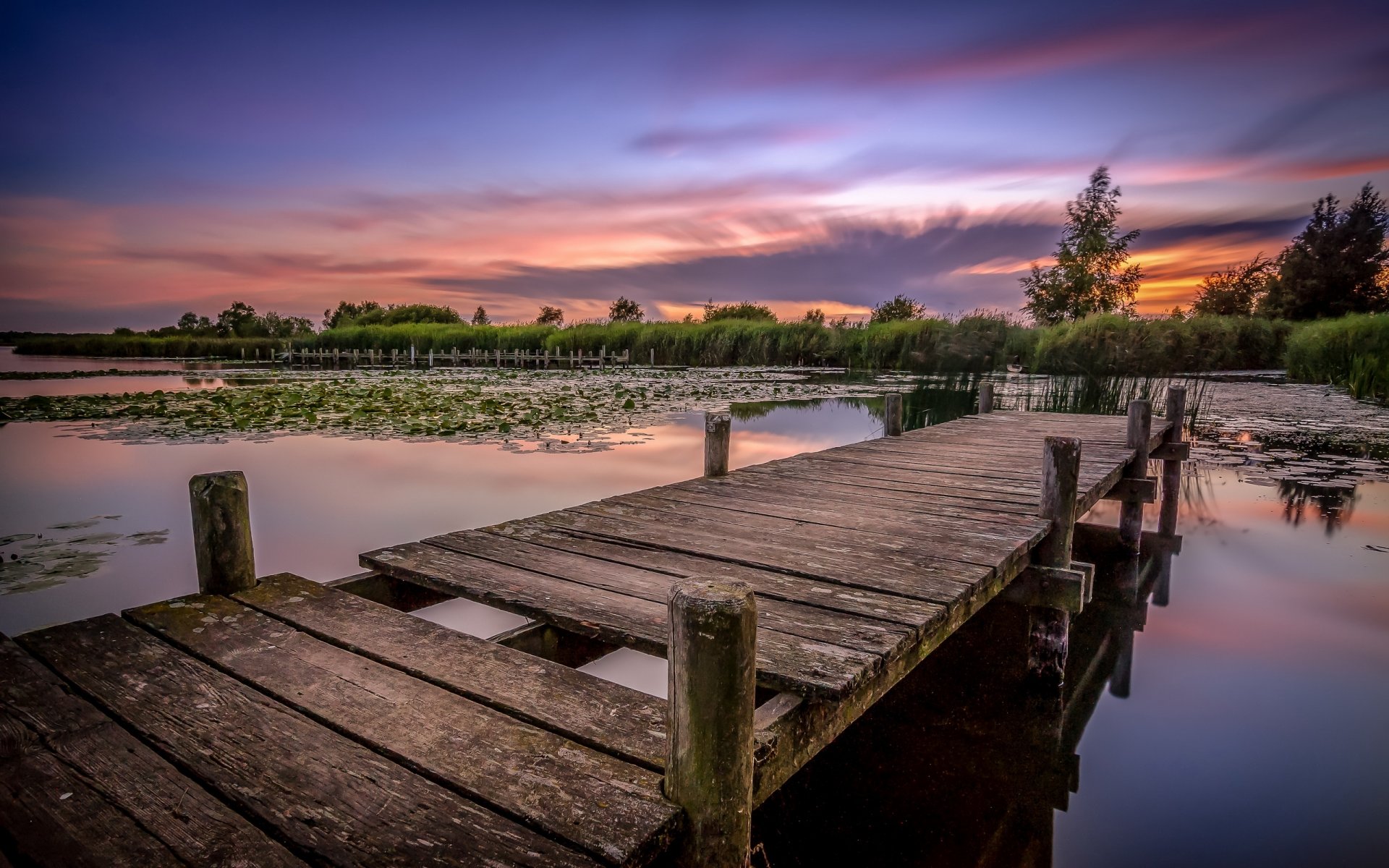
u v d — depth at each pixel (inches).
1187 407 423.8
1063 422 284.4
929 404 461.4
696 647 45.2
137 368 1235.2
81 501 201.3
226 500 87.9
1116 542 205.2
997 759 95.5
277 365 1362.0
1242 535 199.2
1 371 1095.6
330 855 43.4
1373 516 213.8
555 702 61.4
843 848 77.2
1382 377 474.9
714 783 45.9
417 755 53.8
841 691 61.5
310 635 76.7
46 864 43.2
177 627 78.1
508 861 42.9
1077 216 952.9
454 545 110.2
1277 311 1045.8
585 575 95.3
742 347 964.0
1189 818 82.4
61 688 65.1
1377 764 93.3
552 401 456.4
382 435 309.4
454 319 1920.5
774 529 120.6
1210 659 126.2
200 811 48.3
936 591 89.3
